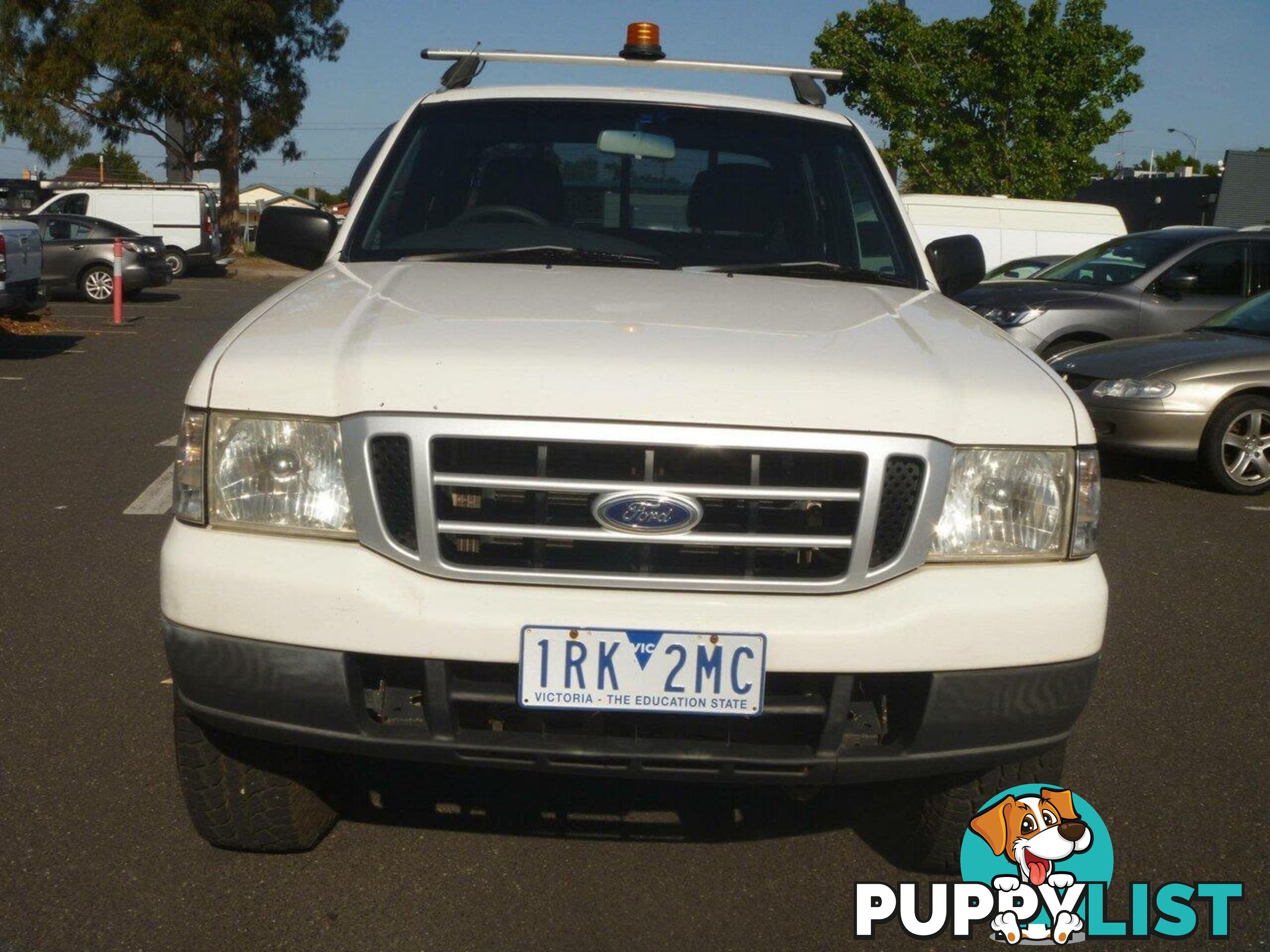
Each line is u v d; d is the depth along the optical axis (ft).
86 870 10.48
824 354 9.35
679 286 11.48
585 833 11.32
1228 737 14.20
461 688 8.78
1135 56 100.63
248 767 10.00
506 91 14.56
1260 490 28.78
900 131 102.17
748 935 9.95
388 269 12.05
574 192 13.56
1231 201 142.61
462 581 8.73
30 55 136.15
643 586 8.75
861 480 8.75
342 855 10.85
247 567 8.76
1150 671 16.37
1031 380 9.59
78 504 23.38
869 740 9.06
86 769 12.39
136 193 100.01
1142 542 23.73
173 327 61.77
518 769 9.04
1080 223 64.80
